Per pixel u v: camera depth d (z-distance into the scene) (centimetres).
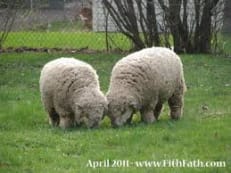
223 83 2050
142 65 1412
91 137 1320
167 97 1479
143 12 2841
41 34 3097
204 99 1778
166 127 1420
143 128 1395
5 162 1159
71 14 3259
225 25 2988
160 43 2658
